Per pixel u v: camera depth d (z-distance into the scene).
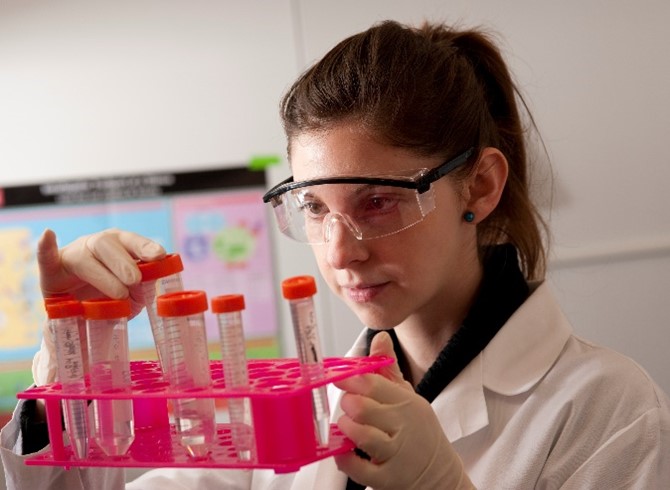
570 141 2.57
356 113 1.18
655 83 2.54
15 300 2.77
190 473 1.51
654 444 1.18
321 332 2.72
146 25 2.70
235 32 2.69
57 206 2.76
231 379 0.92
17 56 2.73
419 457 0.97
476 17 2.59
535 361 1.32
